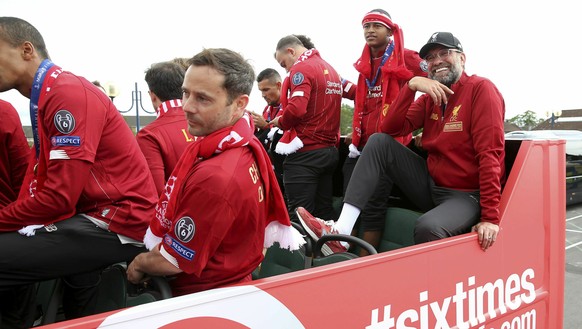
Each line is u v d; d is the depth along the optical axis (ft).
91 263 5.57
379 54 10.32
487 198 7.31
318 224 7.86
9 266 5.12
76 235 5.36
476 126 7.80
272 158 11.71
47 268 5.34
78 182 5.13
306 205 10.28
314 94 9.87
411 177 8.93
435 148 8.59
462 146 8.17
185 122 7.74
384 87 9.94
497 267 7.20
